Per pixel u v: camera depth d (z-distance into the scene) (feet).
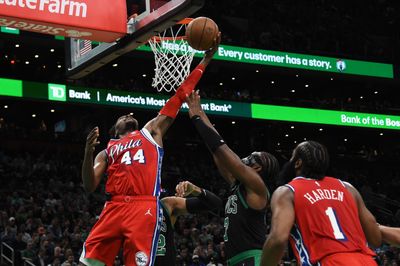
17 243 49.67
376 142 107.86
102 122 86.43
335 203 13.04
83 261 15.98
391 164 99.25
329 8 98.12
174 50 26.86
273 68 82.02
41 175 69.67
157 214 16.01
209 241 55.88
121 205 16.01
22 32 69.97
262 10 91.09
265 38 85.87
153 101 76.95
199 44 17.67
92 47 28.32
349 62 87.35
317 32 92.12
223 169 16.92
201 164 86.22
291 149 100.48
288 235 12.60
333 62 86.02
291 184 13.23
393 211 86.63
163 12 24.18
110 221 15.98
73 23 25.07
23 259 46.42
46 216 56.80
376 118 90.48
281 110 84.53
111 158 16.60
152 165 16.30
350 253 12.51
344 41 93.50
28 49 78.79
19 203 59.21
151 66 85.25
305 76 88.74
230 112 81.51
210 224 61.67
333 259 12.41
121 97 75.36
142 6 25.70
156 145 16.52
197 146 90.94
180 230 60.49
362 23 97.91
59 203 61.26
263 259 12.75
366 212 13.62
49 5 24.73
